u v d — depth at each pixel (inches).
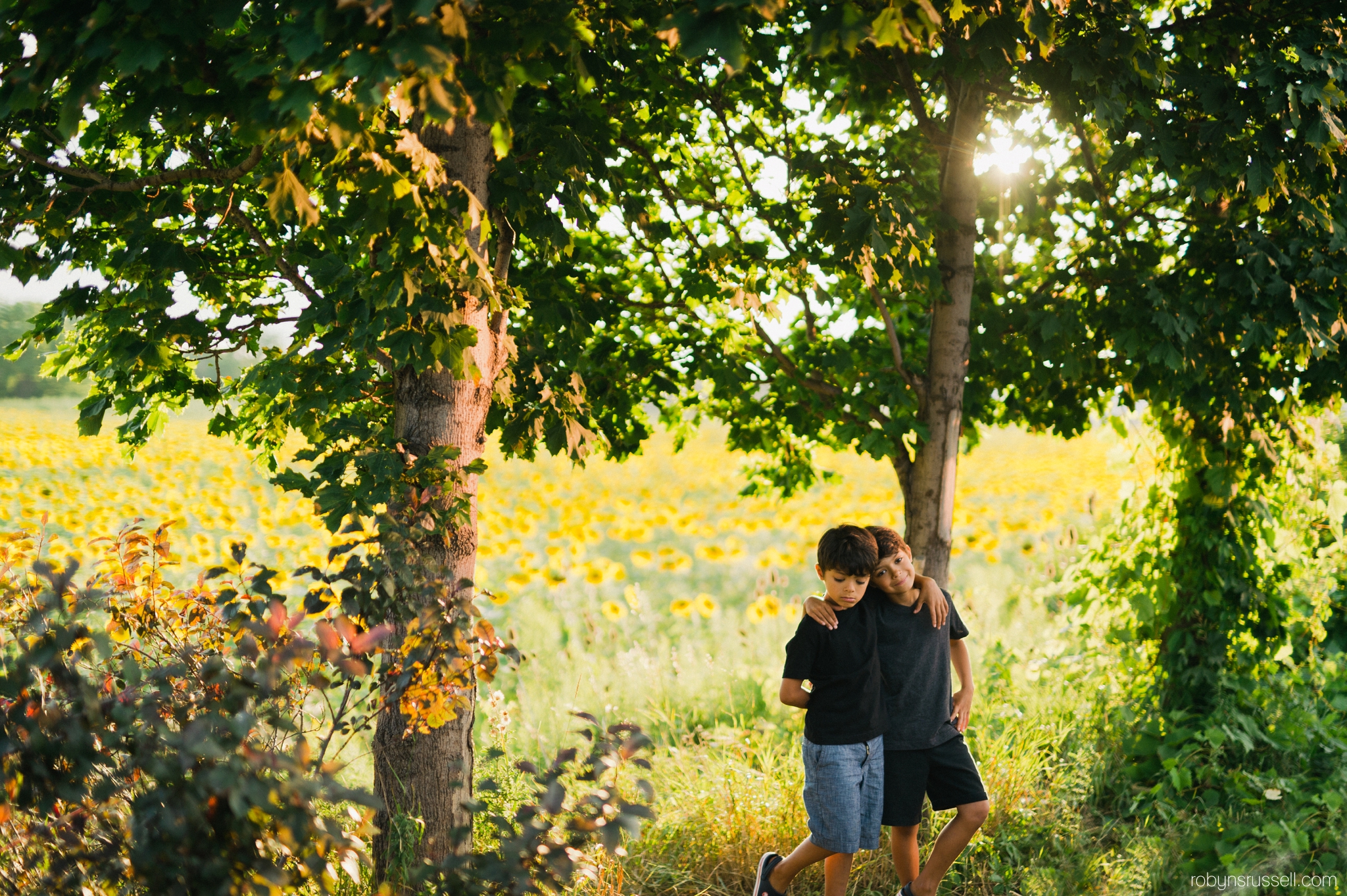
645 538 327.9
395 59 66.0
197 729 65.7
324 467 107.0
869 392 156.6
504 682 210.8
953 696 134.0
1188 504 179.3
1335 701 166.6
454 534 113.6
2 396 898.7
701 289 153.4
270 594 84.7
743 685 199.9
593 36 91.9
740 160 152.0
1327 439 181.9
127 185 100.5
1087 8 116.6
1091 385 169.2
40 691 79.4
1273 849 128.9
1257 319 142.9
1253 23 132.1
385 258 95.5
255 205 130.1
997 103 149.9
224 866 67.9
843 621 111.0
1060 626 214.7
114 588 97.2
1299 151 124.0
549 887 84.8
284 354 125.7
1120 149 133.5
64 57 74.2
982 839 135.0
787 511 383.6
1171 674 177.2
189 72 81.7
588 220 121.3
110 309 123.2
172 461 500.1
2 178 103.6
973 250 151.7
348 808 82.0
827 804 110.1
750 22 131.3
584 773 88.0
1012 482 498.3
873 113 168.6
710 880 130.4
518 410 133.7
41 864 84.2
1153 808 149.7
